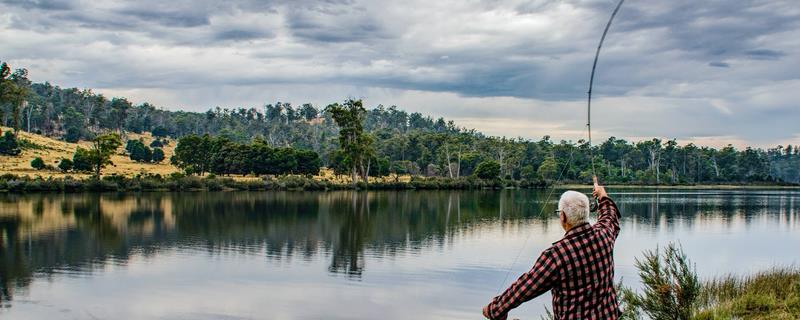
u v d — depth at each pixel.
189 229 51.00
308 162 139.50
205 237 45.94
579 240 4.84
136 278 29.16
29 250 38.50
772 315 12.75
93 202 77.19
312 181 114.56
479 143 184.00
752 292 14.84
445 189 124.94
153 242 42.78
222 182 107.44
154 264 33.38
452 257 36.28
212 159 140.88
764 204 86.38
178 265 33.12
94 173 126.38
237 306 23.50
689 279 11.66
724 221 59.66
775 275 18.41
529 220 60.38
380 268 32.09
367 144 122.44
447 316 22.12
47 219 56.78
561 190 121.62
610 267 4.95
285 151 137.62
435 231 50.66
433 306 23.53
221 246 41.03
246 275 29.95
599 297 4.85
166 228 51.41
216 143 146.25
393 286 27.23
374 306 23.50
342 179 137.75
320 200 87.88
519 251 38.72
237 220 58.50
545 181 137.50
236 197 91.12
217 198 88.44
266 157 136.88
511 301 4.95
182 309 23.12
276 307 23.34
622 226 54.53
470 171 172.75
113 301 24.42
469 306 23.55
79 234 46.72
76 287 27.16
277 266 32.84
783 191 144.00
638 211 72.12
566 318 4.86
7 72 130.38
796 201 94.88
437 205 80.50
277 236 46.97
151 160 171.62
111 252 37.78
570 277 4.79
